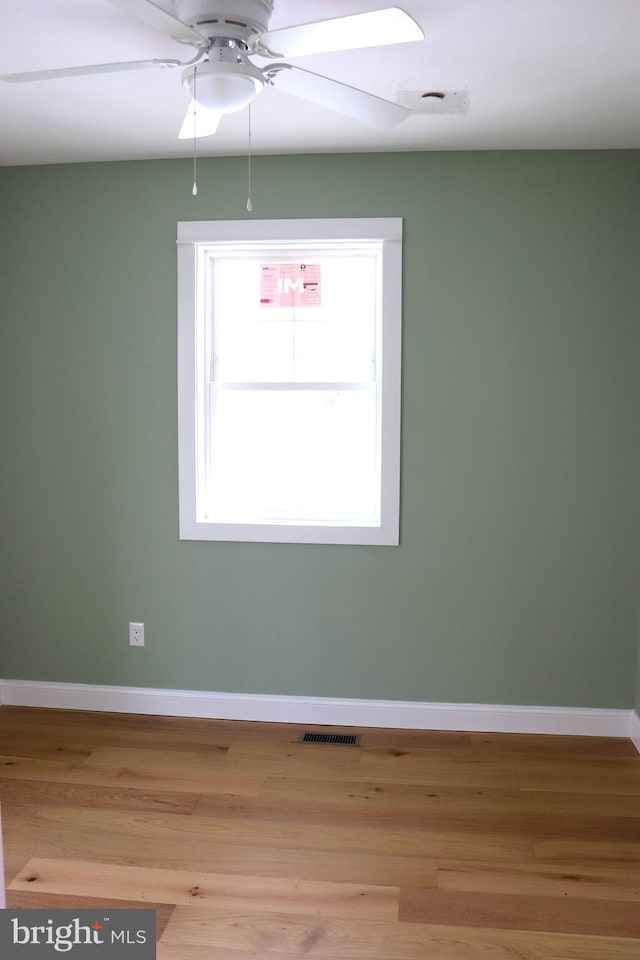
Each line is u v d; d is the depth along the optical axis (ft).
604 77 8.69
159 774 10.66
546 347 11.58
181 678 12.57
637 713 11.58
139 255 12.12
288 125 10.38
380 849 8.95
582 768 10.89
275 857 8.78
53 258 12.30
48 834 9.20
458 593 11.97
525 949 7.37
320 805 9.87
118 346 12.28
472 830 9.34
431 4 7.01
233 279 12.39
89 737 11.78
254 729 12.12
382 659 12.17
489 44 7.84
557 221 11.45
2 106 9.70
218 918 7.77
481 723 12.05
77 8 7.09
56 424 12.51
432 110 9.53
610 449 11.60
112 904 7.95
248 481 12.57
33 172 12.25
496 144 11.16
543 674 11.95
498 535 11.84
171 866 8.60
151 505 12.41
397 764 10.99
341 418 12.34
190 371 12.09
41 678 12.85
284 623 12.30
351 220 11.64
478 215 11.54
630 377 11.51
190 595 12.44
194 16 6.61
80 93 9.25
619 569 11.72
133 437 12.36
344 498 12.45
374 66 8.36
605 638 11.81
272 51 6.66
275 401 12.41
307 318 12.31
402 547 12.00
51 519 12.64
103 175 12.11
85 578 12.64
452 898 8.09
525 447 11.70
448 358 11.71
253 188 11.80
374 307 12.18
